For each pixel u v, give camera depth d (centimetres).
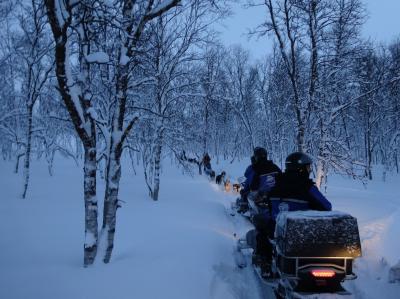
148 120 1226
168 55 1195
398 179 2841
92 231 506
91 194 507
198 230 773
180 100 1303
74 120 487
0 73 1543
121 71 533
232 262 652
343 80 1170
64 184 1370
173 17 1155
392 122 3281
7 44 1316
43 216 804
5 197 1045
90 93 522
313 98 1119
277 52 2344
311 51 1123
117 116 532
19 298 394
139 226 759
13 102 1656
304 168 551
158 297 425
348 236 434
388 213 978
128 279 462
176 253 588
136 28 523
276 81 2227
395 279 564
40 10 1081
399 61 1492
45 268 488
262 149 891
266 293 541
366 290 554
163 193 1343
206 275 532
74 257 543
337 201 1202
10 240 618
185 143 1346
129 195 1221
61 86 466
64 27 439
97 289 428
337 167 1152
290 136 2330
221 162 3625
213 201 1241
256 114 3406
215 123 3275
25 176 1058
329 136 1175
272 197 560
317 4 1108
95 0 541
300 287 434
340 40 1141
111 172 528
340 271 430
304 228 433
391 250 639
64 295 407
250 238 639
